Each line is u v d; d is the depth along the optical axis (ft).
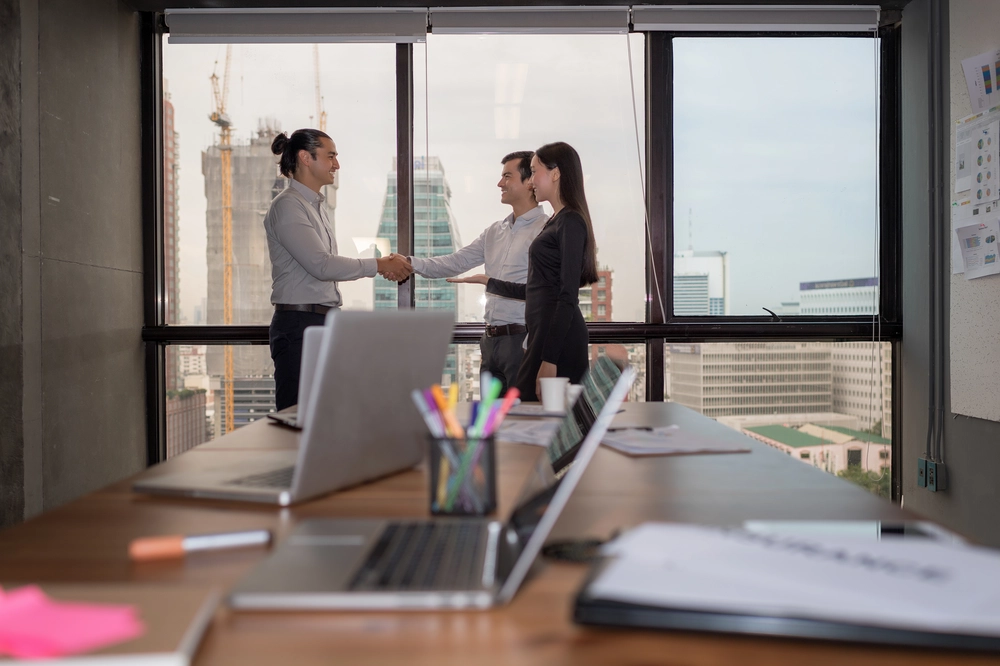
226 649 1.91
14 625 1.80
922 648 1.86
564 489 2.27
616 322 11.64
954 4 9.94
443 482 3.06
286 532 2.90
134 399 11.35
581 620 1.92
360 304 11.66
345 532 2.68
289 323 10.51
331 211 11.55
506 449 4.62
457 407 6.81
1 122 8.75
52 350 9.41
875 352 11.64
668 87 11.55
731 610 1.85
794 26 11.32
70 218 9.77
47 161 9.30
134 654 1.66
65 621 1.83
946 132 10.25
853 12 11.30
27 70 8.91
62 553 2.67
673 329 11.51
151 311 11.60
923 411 10.79
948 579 1.91
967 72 9.57
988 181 9.25
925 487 10.64
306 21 11.25
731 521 2.97
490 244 11.28
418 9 11.25
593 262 9.15
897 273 11.61
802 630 1.80
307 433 3.22
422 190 11.57
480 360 11.45
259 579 2.24
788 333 11.50
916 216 10.97
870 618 1.77
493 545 2.53
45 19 9.27
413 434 3.89
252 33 11.25
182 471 3.98
